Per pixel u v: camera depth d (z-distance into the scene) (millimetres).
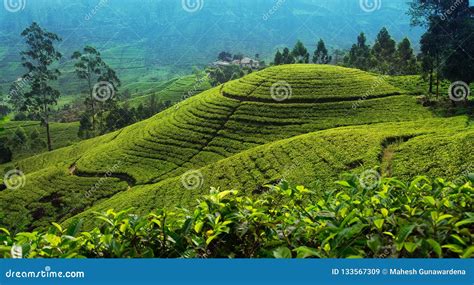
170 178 50625
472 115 54500
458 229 3922
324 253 3936
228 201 4605
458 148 35281
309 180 39312
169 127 69062
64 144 89812
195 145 62844
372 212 4336
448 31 64750
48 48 84625
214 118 68188
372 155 38969
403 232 3711
